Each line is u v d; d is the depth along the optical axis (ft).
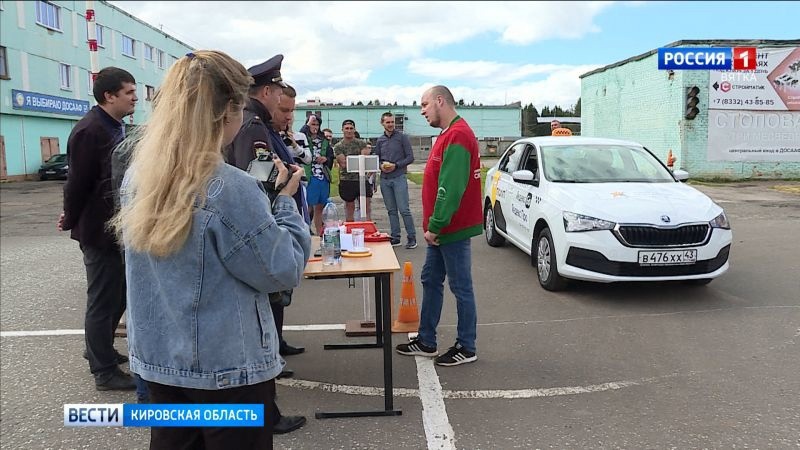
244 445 6.13
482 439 10.78
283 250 5.99
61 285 22.86
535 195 21.93
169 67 5.98
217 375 5.83
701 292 19.71
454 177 12.94
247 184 5.86
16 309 19.66
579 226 18.61
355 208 30.63
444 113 13.47
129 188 5.90
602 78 83.35
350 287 21.76
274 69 11.23
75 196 12.26
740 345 15.01
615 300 19.13
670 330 16.22
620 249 17.90
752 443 10.41
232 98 5.91
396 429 11.23
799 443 10.38
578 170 22.08
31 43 98.63
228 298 5.85
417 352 14.93
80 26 112.78
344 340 16.22
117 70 12.50
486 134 185.26
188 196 5.55
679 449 10.28
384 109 173.99
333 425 11.44
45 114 101.96
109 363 13.21
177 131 5.64
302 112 171.12
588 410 11.80
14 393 13.15
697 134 63.31
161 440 6.30
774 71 62.18
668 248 17.85
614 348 15.06
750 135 63.16
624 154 23.30
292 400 12.57
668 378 13.19
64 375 14.14
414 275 23.73
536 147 24.20
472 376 13.58
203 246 5.66
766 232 30.12
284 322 17.88
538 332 16.40
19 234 36.27
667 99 65.98
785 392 12.35
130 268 6.07
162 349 5.91
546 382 13.16
